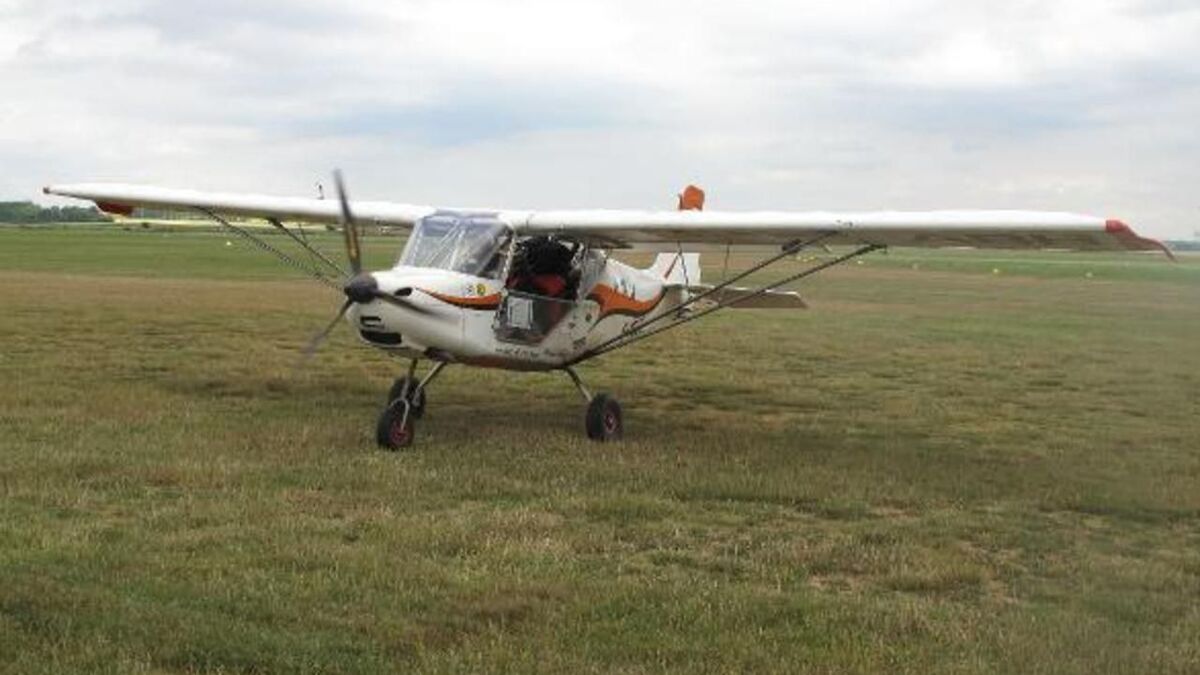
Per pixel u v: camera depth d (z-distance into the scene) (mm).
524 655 4707
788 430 11312
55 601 5039
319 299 27375
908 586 6098
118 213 13883
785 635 5109
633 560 6391
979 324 25219
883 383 15258
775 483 8375
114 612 4938
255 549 6148
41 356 15156
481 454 9117
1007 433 11492
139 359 15180
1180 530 7668
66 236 81312
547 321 10484
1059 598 5953
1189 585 6266
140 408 10820
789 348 19344
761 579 6133
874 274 51312
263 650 4621
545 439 10000
